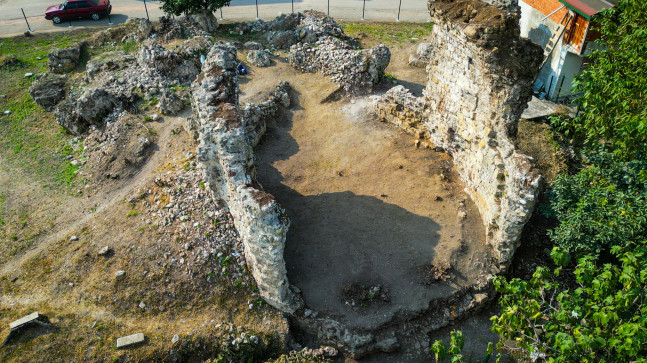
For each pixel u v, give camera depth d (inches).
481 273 601.3
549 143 828.0
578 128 750.5
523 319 430.6
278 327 559.2
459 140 717.3
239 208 538.9
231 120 537.3
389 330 558.3
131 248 609.6
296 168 765.9
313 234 641.6
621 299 398.3
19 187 748.6
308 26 1107.3
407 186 716.0
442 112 738.2
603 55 715.4
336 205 686.5
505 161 589.0
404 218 659.4
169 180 689.6
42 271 598.5
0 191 739.4
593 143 706.8
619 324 402.9
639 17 682.8
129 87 904.3
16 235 661.3
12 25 1311.5
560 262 455.8
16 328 513.0
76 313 544.1
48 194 735.1
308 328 566.6
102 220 663.8
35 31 1273.4
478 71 617.9
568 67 911.0
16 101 960.3
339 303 569.0
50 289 575.2
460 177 730.2
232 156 528.4
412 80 1026.7
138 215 658.2
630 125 599.8
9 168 789.9
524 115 889.5
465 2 643.5
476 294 587.8
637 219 552.4
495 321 459.2
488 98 611.8
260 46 1080.8
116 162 772.6
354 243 627.8
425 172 740.0
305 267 601.9
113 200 710.5
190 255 595.2
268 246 501.4
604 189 601.3
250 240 516.7
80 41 1131.9
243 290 580.4
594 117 681.6
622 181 629.0
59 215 693.9
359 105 916.6
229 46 639.8
